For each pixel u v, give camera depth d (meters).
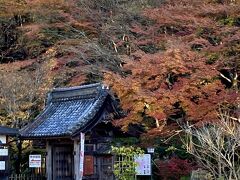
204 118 13.23
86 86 17.02
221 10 17.02
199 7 18.69
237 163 12.88
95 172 15.89
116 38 22.94
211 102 13.39
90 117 15.24
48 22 25.36
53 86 22.70
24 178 16.42
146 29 22.03
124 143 15.98
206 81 14.64
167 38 18.28
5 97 19.75
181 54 14.58
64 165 16.83
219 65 15.41
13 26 27.91
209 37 17.34
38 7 25.23
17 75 20.67
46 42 26.00
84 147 15.77
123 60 18.62
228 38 15.16
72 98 17.48
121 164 15.09
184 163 14.51
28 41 25.72
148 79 14.91
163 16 19.03
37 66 22.44
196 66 14.27
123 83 14.04
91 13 24.58
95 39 23.62
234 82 15.42
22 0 26.84
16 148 19.11
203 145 12.15
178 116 15.72
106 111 15.80
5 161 15.59
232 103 13.35
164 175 14.64
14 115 19.52
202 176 12.87
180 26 19.19
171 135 14.85
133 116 14.41
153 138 15.09
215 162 13.73
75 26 25.44
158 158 16.16
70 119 16.03
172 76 15.18
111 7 24.64
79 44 23.22
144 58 15.08
